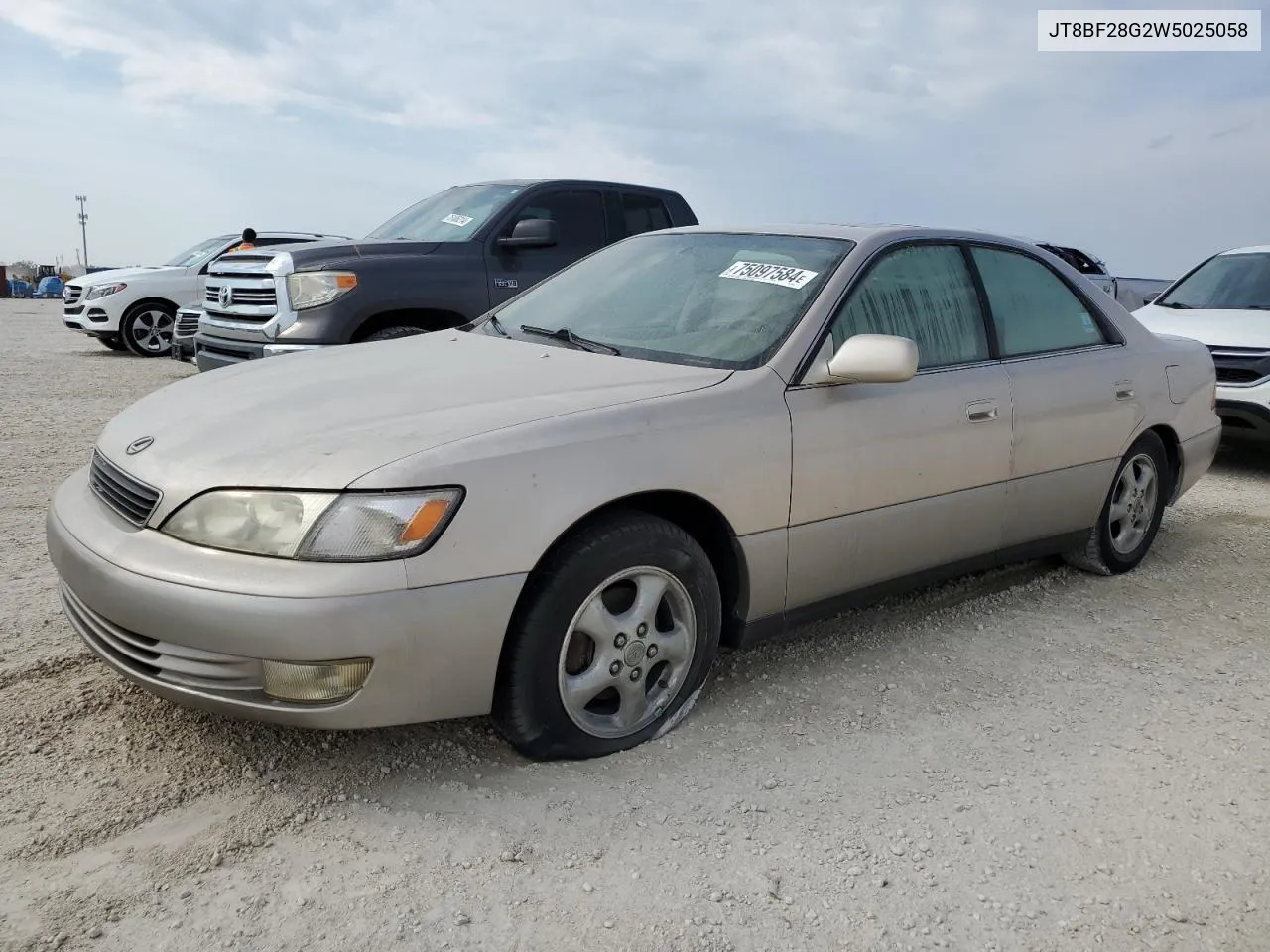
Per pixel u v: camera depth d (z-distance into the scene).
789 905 2.33
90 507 2.91
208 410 3.05
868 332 3.55
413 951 2.13
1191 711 3.40
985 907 2.35
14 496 5.42
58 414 8.09
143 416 3.17
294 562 2.45
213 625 2.44
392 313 6.97
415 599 2.48
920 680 3.55
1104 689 3.54
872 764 2.96
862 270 3.62
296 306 6.66
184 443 2.81
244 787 2.69
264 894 2.28
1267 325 7.45
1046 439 4.10
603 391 3.04
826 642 3.87
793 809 2.71
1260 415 7.17
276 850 2.44
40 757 2.78
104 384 10.09
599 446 2.79
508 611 2.62
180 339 10.79
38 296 36.59
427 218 7.92
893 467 3.51
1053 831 2.66
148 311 12.94
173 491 2.63
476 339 3.86
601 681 2.88
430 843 2.49
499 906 2.28
